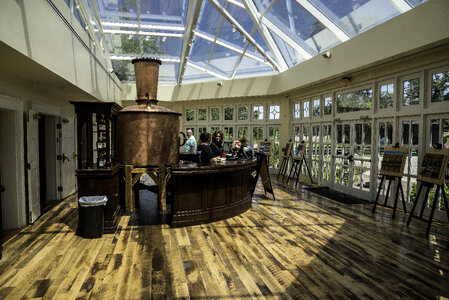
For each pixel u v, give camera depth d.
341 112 7.36
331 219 4.93
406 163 5.45
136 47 9.70
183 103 11.76
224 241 3.89
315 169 8.52
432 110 4.85
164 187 5.04
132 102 11.74
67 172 6.63
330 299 2.55
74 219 4.88
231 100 10.80
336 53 6.55
